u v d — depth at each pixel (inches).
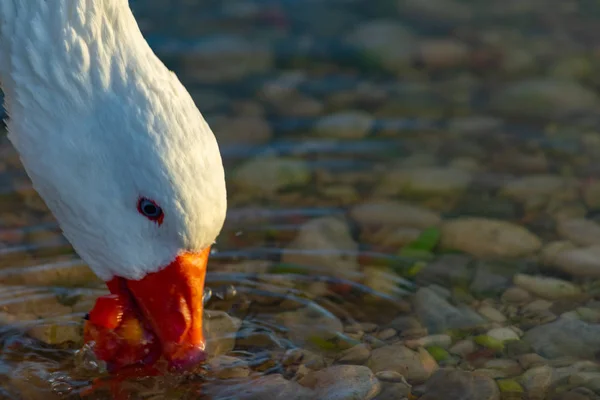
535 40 381.4
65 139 196.1
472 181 301.0
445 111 339.9
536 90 348.2
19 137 203.3
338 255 264.5
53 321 236.7
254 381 218.8
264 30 385.7
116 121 191.0
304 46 376.5
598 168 306.0
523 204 288.2
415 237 272.8
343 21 394.0
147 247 196.7
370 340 232.1
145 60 196.1
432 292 248.7
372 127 331.0
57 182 199.2
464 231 274.7
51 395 215.3
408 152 317.4
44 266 257.4
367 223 279.7
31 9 200.1
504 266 259.8
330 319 239.3
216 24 387.9
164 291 199.2
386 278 254.4
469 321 238.1
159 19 388.2
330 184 301.0
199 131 188.2
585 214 282.5
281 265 259.8
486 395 214.1
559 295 247.3
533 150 317.1
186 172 185.9
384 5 406.0
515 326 236.2
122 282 205.2
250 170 307.1
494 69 364.2
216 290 248.2
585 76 358.3
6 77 208.4
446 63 368.5
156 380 215.6
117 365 211.3
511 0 410.9
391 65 367.2
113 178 193.6
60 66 196.4
